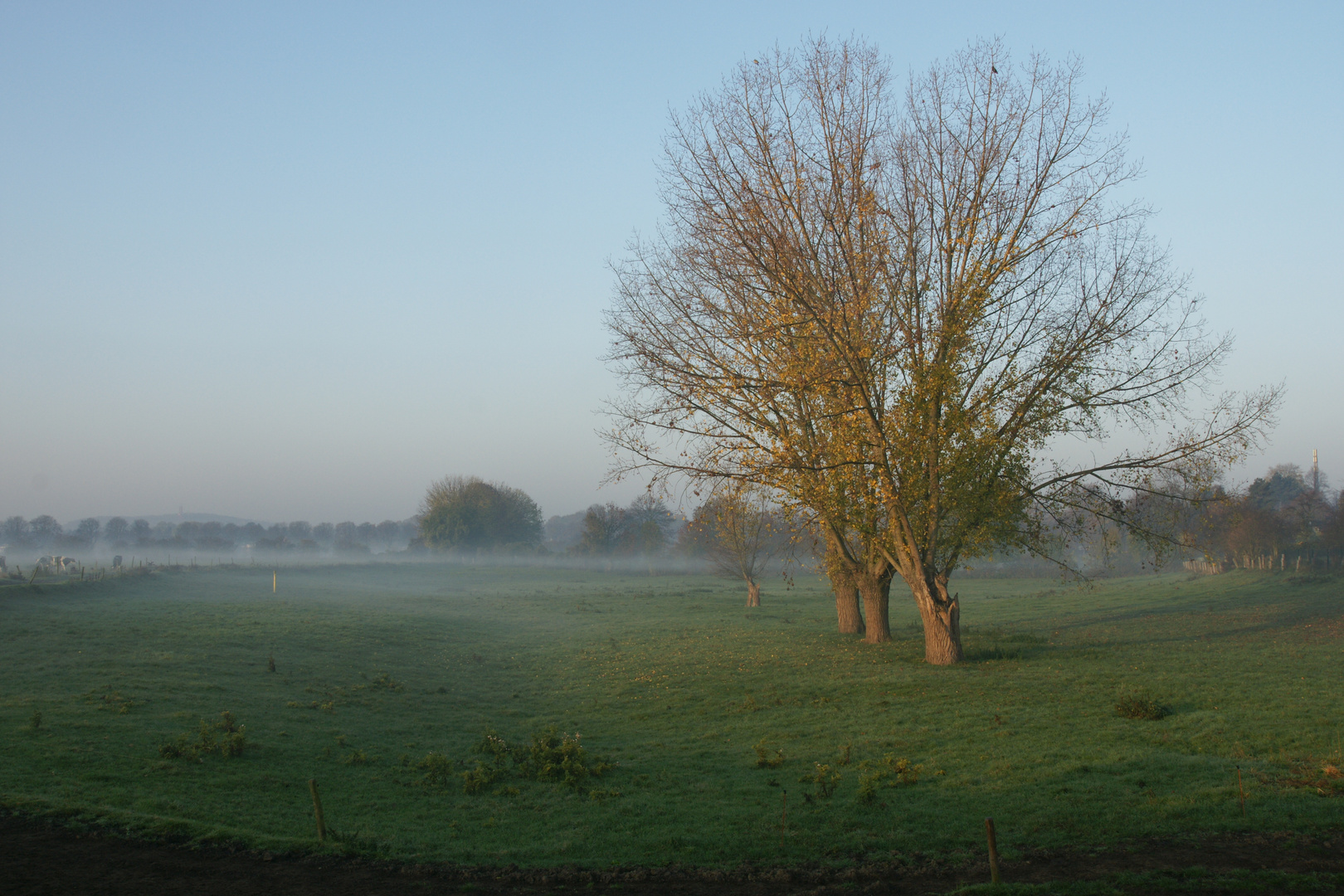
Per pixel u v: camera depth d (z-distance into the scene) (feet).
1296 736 51.60
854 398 82.02
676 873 34.37
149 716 59.36
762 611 183.11
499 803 45.47
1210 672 74.64
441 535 420.77
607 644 122.01
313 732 60.80
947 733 57.41
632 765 54.08
